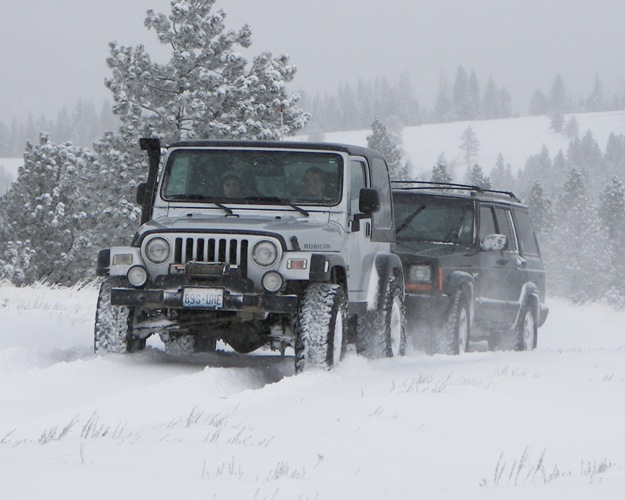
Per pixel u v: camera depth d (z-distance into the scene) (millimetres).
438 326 46781
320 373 33281
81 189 125625
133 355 36000
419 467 19969
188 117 112938
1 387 29172
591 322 86250
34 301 63656
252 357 41469
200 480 16406
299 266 34250
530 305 57250
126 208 112688
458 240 50750
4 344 41750
